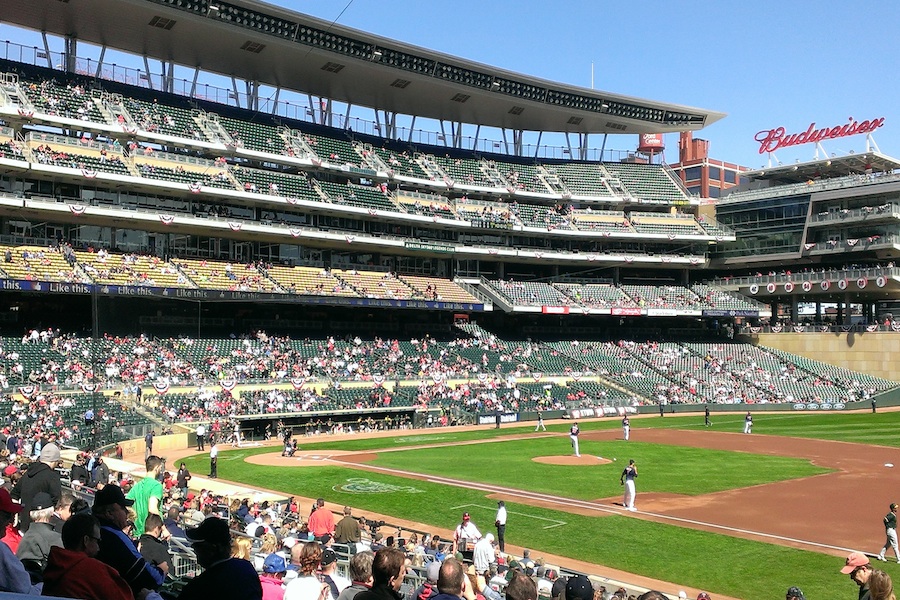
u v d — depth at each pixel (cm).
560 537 2609
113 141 6269
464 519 2181
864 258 8669
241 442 5147
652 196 9481
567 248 9188
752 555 2381
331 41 7081
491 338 8300
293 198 6906
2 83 5809
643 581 2112
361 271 7912
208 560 651
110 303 5516
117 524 725
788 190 9006
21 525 1092
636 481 3688
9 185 5709
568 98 8912
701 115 9800
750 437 5581
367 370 6719
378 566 724
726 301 9181
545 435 5803
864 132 8894
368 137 8556
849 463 4294
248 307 6981
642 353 8662
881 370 8325
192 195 6525
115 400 4903
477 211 8569
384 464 4203
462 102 8569
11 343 5159
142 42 6719
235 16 6494
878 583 827
